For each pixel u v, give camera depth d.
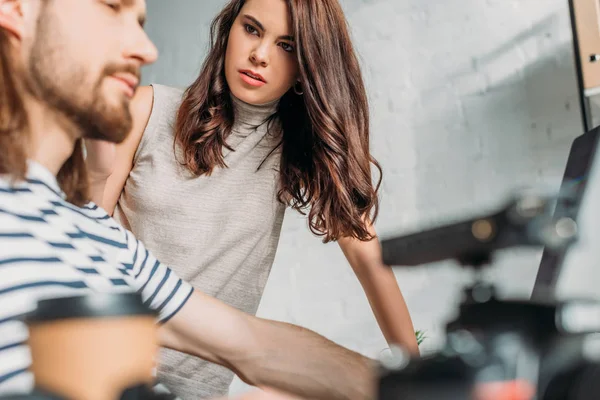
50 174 0.67
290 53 1.32
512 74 2.25
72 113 0.63
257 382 0.75
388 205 2.39
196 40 2.74
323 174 1.39
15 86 0.61
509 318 0.33
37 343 0.30
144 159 1.34
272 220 1.43
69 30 0.61
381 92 2.45
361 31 2.50
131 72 0.65
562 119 2.17
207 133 1.32
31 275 0.57
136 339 0.31
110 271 0.69
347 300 2.39
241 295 1.43
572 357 0.33
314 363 0.69
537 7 2.23
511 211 0.35
